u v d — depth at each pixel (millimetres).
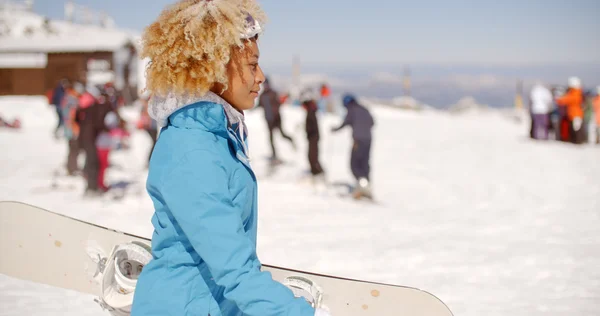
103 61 29578
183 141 1641
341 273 4934
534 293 4355
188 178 1589
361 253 5684
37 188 9344
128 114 22516
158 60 1680
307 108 10430
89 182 8633
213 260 1568
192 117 1670
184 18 1667
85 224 2545
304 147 16922
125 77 28344
